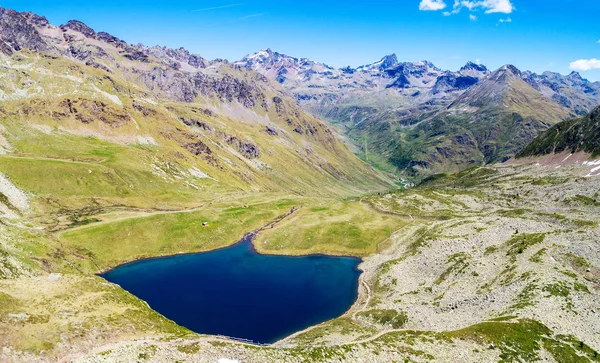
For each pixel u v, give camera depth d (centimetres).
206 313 11306
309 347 7131
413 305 10806
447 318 9300
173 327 8100
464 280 11412
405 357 6938
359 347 7200
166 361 6175
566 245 11419
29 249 13262
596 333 7438
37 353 5881
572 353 6881
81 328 6631
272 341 9706
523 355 6888
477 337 7419
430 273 12875
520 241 12556
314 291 13412
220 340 7112
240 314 11338
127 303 8338
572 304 8319
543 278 9444
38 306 6969
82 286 8338
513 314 8100
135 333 7125
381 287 13050
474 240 13950
